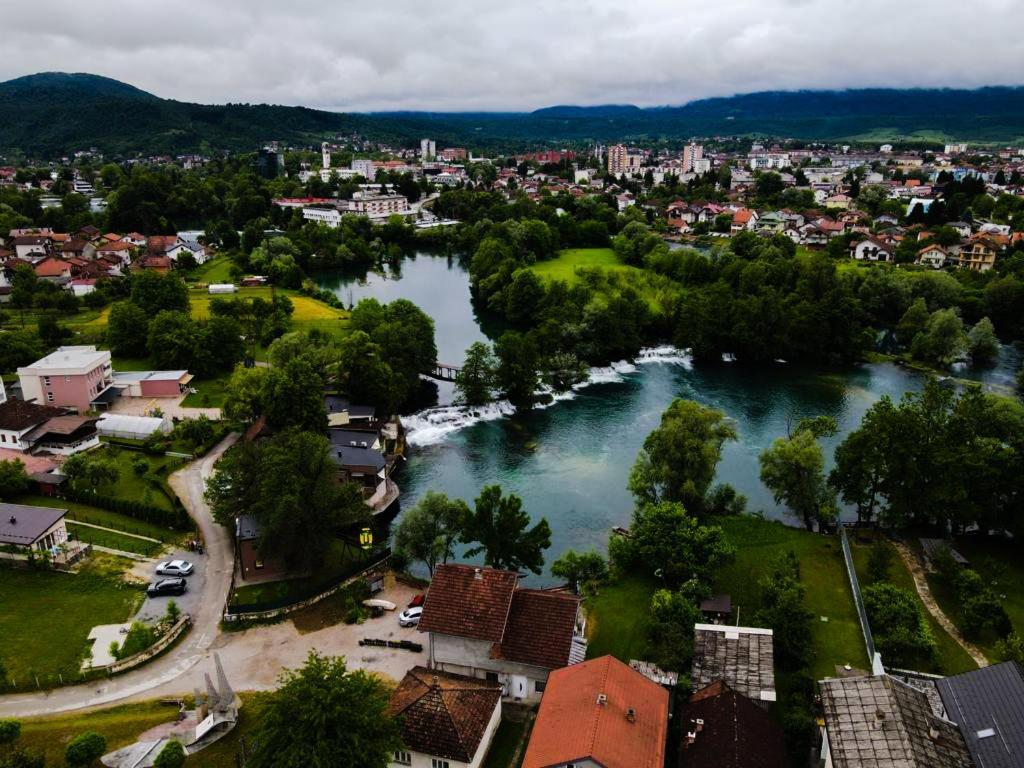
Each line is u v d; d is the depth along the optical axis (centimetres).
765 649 6800
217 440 12788
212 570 8950
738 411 15338
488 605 6988
